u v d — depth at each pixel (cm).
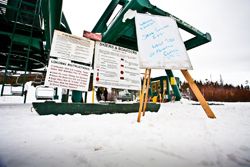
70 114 317
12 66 823
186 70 332
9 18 578
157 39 317
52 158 112
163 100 1230
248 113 443
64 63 349
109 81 378
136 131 196
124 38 629
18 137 161
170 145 146
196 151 131
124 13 415
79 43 376
